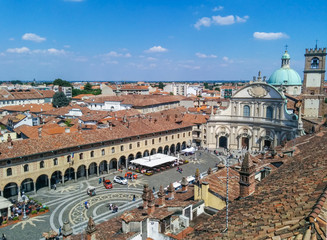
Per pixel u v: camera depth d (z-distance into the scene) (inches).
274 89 4790.8
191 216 1291.8
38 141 3154.5
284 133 4623.5
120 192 3164.4
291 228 546.0
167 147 4938.5
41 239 2166.6
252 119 5142.7
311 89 4793.3
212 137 5536.4
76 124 4987.7
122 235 1200.2
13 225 2397.9
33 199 2923.2
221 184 1425.9
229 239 634.8
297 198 701.9
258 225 641.6
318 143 1727.4
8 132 4431.6
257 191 974.4
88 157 3545.8
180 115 5777.6
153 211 1252.5
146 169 3932.1
